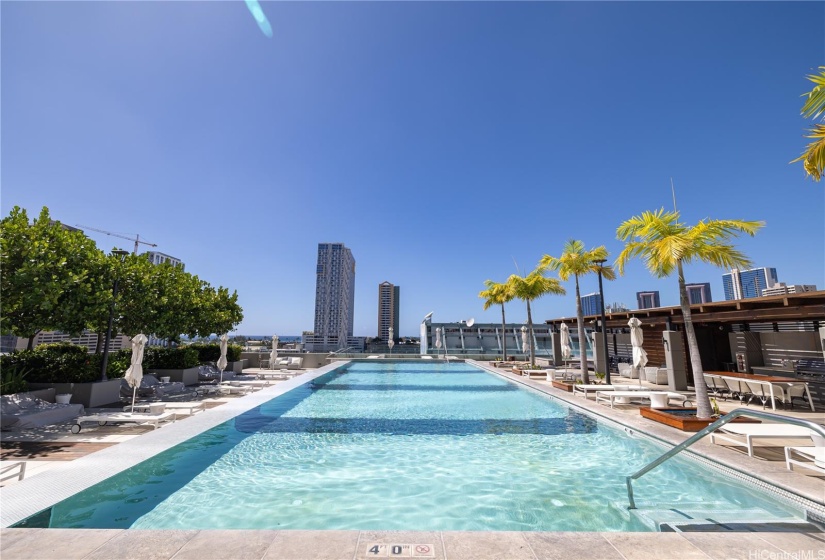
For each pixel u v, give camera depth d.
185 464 6.43
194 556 2.67
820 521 3.83
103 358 11.20
